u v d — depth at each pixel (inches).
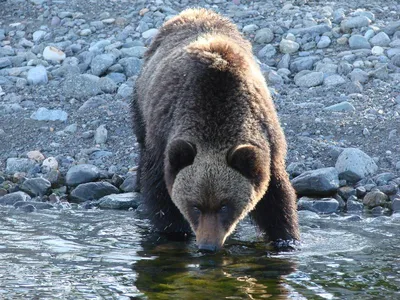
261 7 891.4
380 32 797.2
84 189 591.5
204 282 393.7
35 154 647.8
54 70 787.4
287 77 751.7
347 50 784.3
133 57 778.2
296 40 802.8
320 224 515.5
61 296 373.1
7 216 533.6
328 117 675.4
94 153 651.5
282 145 462.0
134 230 499.2
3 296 372.2
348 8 879.1
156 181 474.9
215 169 410.3
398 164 608.7
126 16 886.4
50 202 579.2
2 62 800.9
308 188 574.2
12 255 438.3
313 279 398.6
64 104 732.7
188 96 435.8
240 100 429.4
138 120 572.7
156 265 422.3
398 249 452.1
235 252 451.5
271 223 467.2
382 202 563.5
